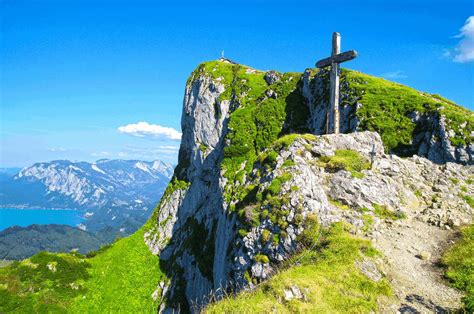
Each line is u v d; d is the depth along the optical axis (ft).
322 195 85.15
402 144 155.22
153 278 246.68
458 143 139.95
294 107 243.81
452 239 69.97
